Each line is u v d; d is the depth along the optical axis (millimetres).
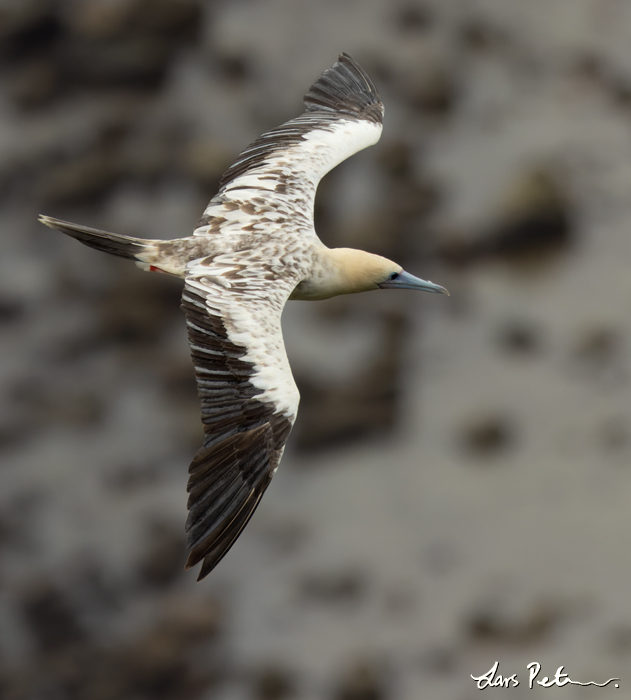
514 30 37438
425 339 30188
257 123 34125
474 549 24391
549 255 31578
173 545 26047
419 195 33062
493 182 32906
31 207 33188
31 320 31141
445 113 35312
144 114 34500
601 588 22797
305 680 22656
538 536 24344
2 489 27766
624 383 27984
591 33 37344
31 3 34906
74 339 30484
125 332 30359
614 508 24719
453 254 31844
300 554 25172
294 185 9719
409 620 23141
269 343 7926
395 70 35750
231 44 35562
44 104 35094
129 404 29391
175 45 35250
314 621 23656
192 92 34844
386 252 31906
